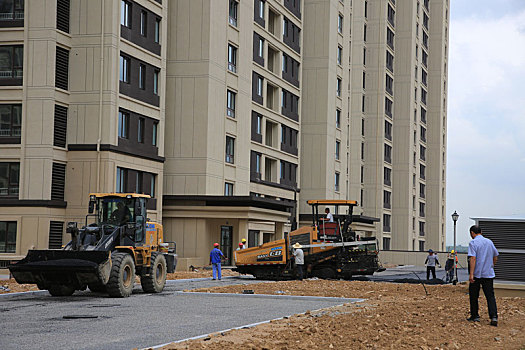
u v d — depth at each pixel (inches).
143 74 1622.8
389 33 3390.7
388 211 3398.1
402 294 941.8
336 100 2630.4
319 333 507.5
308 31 2564.0
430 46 4094.5
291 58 2399.1
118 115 1513.3
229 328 559.5
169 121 1777.8
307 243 1343.5
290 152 2384.4
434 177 4033.0
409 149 3491.6
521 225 845.2
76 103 1486.2
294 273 1325.0
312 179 2524.6
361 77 3171.8
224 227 1829.5
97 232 909.8
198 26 1776.6
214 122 1798.7
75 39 1494.8
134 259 915.4
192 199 1727.4
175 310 716.0
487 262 580.1
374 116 3265.3
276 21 2292.1
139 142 1600.6
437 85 4065.0
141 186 1609.3
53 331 541.3
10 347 460.1
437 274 1932.8
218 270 1293.1
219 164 1823.3
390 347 444.8
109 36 1486.2
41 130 1425.9
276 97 2274.9
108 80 1480.1
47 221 1416.1
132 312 692.7
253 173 2078.0
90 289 970.1
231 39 1905.8
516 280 844.0
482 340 490.6
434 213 4025.6
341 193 2667.3
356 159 3159.5
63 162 1471.5
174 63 1782.7
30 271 832.9
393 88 3518.7
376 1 3287.4
